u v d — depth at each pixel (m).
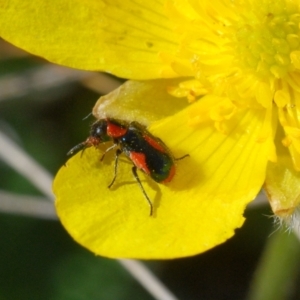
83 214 0.08
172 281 0.10
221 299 0.10
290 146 0.08
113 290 0.10
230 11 0.08
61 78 0.10
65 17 0.08
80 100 0.10
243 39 0.08
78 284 0.10
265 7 0.08
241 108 0.08
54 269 0.10
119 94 0.08
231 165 0.08
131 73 0.08
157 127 0.08
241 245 0.10
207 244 0.08
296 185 0.08
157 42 0.08
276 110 0.08
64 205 0.08
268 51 0.08
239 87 0.08
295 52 0.08
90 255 0.10
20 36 0.08
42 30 0.08
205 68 0.08
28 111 0.10
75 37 0.08
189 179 0.08
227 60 0.08
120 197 0.08
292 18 0.08
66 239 0.10
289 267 0.09
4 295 0.10
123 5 0.08
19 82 0.10
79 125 0.10
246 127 0.08
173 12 0.08
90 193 0.08
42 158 0.10
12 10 0.08
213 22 0.08
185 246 0.07
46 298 0.10
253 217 0.10
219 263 0.10
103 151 0.08
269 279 0.09
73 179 0.08
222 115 0.08
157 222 0.08
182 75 0.08
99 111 0.08
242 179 0.08
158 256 0.07
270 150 0.08
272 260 0.09
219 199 0.08
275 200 0.08
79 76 0.10
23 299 0.10
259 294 0.09
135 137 0.08
